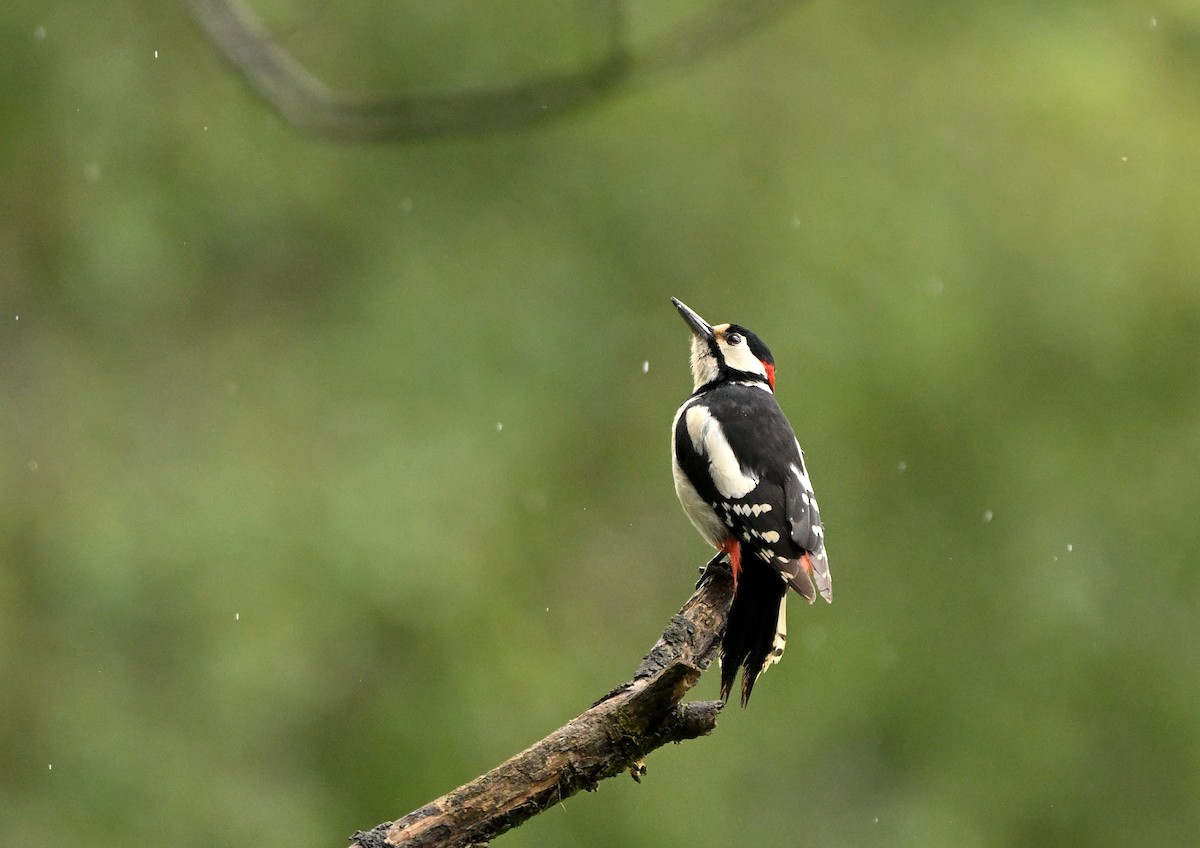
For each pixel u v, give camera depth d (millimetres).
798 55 14109
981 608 13664
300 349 13492
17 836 11242
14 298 13102
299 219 13758
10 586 12008
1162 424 13891
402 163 13992
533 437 13391
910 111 13961
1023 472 13508
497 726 12430
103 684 11734
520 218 14039
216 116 13602
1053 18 14250
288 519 12438
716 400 8258
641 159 13969
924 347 13086
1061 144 13773
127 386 13102
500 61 13555
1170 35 14422
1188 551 13805
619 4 8398
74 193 13242
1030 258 13625
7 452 12578
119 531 12195
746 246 13703
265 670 11883
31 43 13328
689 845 12797
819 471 13391
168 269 13320
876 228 13484
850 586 13578
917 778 13828
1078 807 13820
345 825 12047
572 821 12625
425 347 13398
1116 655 13773
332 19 13586
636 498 13727
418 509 12578
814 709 13602
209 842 11555
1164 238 13750
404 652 12391
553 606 13305
